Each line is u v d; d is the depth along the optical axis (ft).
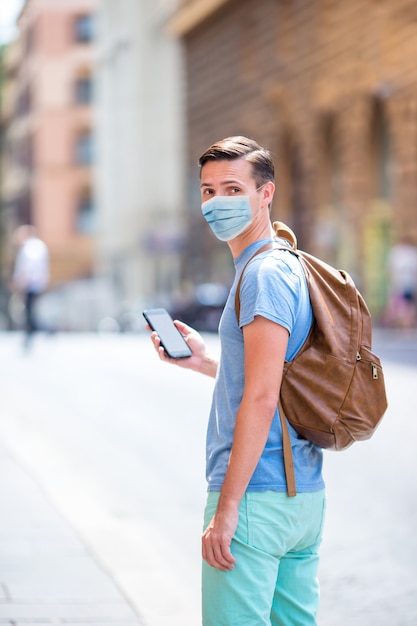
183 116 211.61
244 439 14.69
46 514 33.09
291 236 16.16
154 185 243.81
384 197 136.67
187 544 32.27
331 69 142.92
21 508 33.86
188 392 65.82
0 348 104.68
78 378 74.23
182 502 37.47
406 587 27.61
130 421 54.85
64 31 306.76
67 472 41.32
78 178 310.04
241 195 15.52
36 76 312.71
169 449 47.24
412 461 42.32
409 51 125.08
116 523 33.01
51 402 61.93
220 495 14.83
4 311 227.20
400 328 119.55
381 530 32.94
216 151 15.62
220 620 15.02
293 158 158.30
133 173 251.19
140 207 247.70
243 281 15.16
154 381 71.92
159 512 35.96
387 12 128.98
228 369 15.40
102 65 276.00
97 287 180.86
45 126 309.63
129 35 250.57
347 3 138.31
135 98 248.32
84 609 23.79
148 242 229.25
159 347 17.26
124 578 26.73
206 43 184.44
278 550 15.20
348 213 139.03
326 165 149.28
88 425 53.42
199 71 187.93
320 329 15.12
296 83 153.48
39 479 38.70
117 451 46.52
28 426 52.37
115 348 103.24
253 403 14.71
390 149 134.82
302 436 15.40
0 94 355.97
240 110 171.32
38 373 77.71
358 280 135.64
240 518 15.01
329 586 27.81
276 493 15.08
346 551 30.86
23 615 23.24
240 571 14.94
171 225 227.20
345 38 138.92
